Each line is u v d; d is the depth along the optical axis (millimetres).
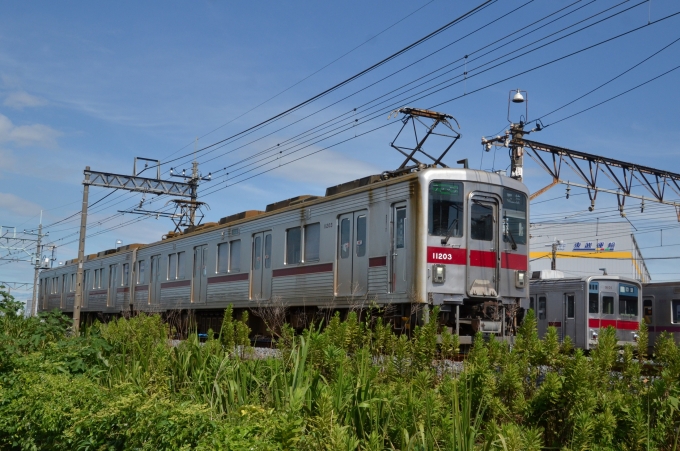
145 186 27500
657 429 4973
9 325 10383
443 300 12461
